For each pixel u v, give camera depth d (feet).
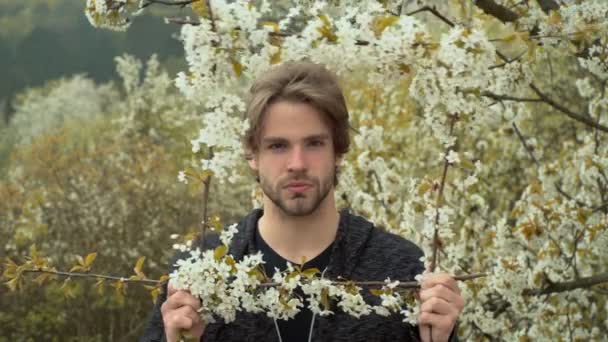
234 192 32.22
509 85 9.72
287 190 6.49
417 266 7.12
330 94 6.54
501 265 11.87
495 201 19.49
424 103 6.78
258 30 6.31
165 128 42.78
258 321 6.88
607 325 15.17
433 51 6.21
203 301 6.35
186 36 6.22
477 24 10.31
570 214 12.05
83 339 25.09
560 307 13.46
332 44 6.25
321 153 6.53
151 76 43.88
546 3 10.76
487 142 20.31
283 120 6.44
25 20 87.10
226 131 6.40
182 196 30.48
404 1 9.78
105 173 30.60
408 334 6.85
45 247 26.81
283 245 7.03
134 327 26.63
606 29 9.45
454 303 6.36
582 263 13.62
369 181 16.58
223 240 6.55
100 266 26.71
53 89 86.17
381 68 6.39
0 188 29.48
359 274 7.00
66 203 28.25
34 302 25.80
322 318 6.86
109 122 56.29
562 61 21.95
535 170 19.08
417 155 20.49
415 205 11.50
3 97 87.30
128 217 28.37
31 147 35.35
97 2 8.13
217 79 6.35
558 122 21.68
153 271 27.94
